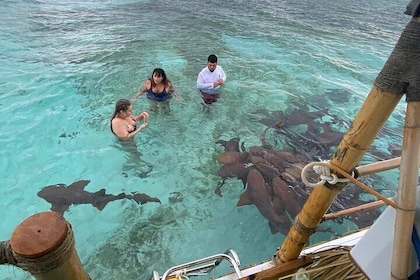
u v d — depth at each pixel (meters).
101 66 9.30
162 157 6.21
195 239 4.66
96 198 5.23
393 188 5.75
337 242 2.95
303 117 7.73
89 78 8.63
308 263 2.68
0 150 6.05
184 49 10.98
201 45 11.43
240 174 5.68
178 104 7.81
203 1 17.28
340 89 9.30
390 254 2.10
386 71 1.59
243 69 9.92
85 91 8.06
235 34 12.81
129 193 5.38
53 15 13.20
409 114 1.57
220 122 7.32
